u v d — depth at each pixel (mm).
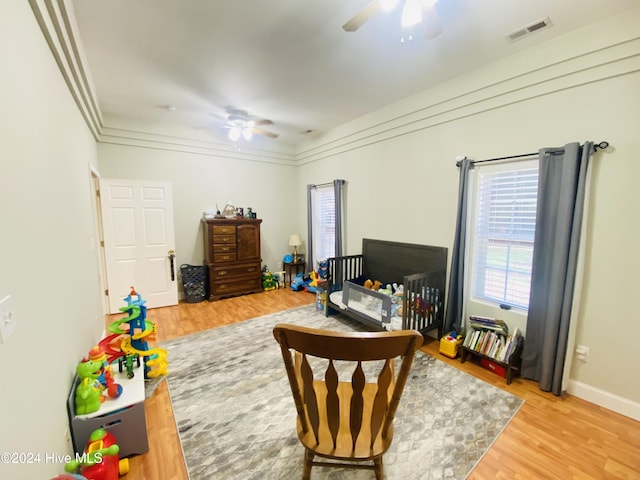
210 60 2504
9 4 1040
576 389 2143
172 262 4285
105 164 3984
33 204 1217
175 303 4340
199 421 1890
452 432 1776
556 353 2141
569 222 2049
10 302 937
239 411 1986
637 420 1888
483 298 2766
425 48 2312
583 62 2033
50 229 1442
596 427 1823
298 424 1283
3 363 861
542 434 1761
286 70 2678
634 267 1891
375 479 1463
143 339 2035
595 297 2051
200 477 1484
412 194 3373
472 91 2695
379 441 1214
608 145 1948
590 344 2080
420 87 3062
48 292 1342
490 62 2533
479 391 2189
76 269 1992
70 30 1758
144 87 3043
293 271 5773
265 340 3100
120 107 3641
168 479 1478
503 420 1881
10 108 1022
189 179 4660
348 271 4035
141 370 1981
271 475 1498
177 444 1703
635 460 1577
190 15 1920
